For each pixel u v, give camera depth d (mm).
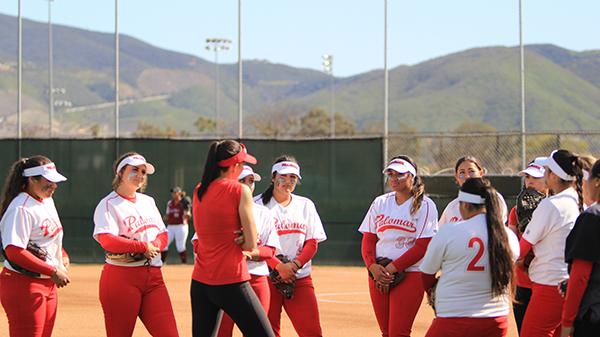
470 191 11469
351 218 34375
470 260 11242
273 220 14172
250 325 12180
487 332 11297
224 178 12266
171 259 36000
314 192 34656
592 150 60000
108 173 35750
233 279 12078
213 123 163000
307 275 14406
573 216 12148
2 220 12805
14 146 36344
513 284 11430
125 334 13320
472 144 56625
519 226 14266
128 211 13422
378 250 14234
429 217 13867
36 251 12898
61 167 36031
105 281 13297
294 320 14383
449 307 11320
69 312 21516
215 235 12094
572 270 10656
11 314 12898
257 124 163250
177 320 20234
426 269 11547
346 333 18812
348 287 27750
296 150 34688
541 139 54906
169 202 35375
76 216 35844
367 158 34219
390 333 13875
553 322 12289
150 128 166375
